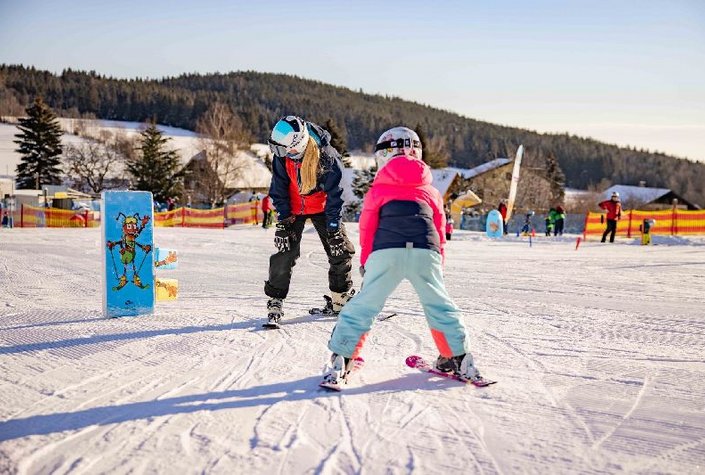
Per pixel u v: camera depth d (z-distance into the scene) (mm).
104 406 2949
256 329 4793
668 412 2969
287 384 3350
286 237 4887
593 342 4484
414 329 4840
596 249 16781
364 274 3432
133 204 5258
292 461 2355
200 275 9172
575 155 148875
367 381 3434
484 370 3695
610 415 2918
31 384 3287
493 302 6488
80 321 5023
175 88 176375
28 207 29828
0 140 92375
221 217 29875
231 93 191750
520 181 63781
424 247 3311
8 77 143000
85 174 66312
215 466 2301
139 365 3689
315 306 6070
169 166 59688
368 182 50531
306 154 4746
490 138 160625
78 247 13586
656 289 7719
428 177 3469
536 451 2488
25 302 6207
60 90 142625
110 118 140625
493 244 18953
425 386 3350
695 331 4930
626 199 73000
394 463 2355
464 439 2604
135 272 5297
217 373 3541
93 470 2258
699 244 19953
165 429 2664
